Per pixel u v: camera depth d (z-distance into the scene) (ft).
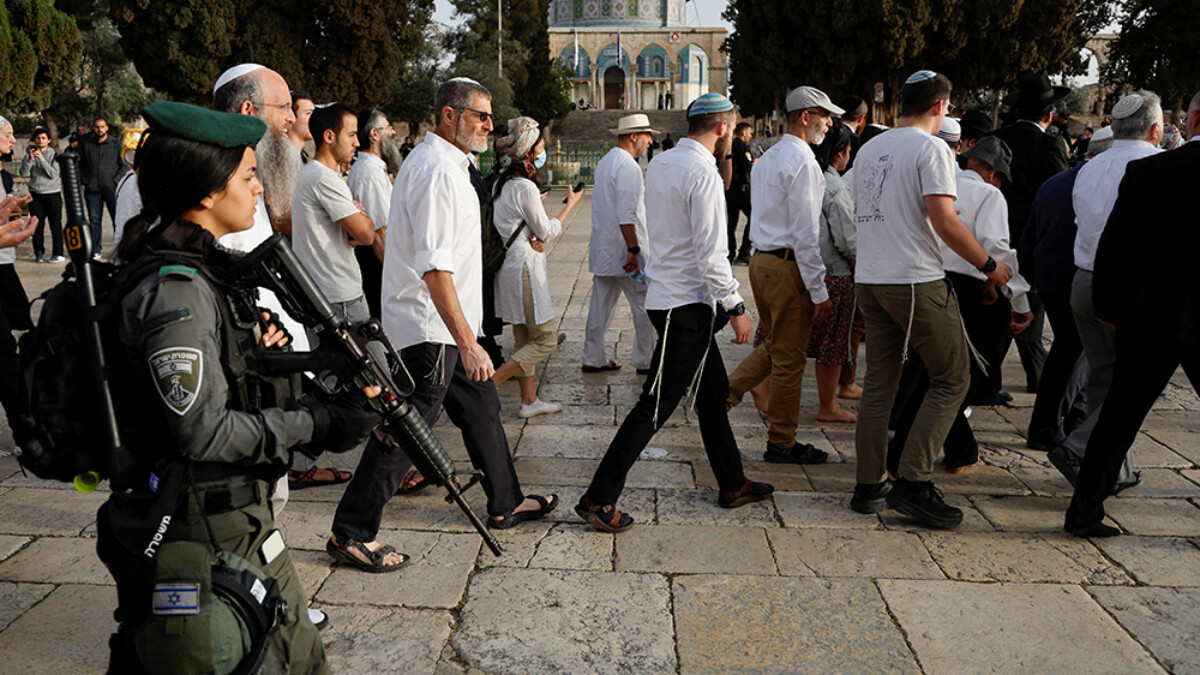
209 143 5.46
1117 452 11.73
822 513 12.96
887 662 9.15
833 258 16.51
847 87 91.66
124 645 5.46
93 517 12.39
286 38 90.12
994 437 16.58
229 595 5.38
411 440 6.16
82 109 134.41
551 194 77.87
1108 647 9.46
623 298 30.60
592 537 12.05
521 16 151.74
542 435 16.55
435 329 10.89
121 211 10.55
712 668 9.02
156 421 5.32
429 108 120.98
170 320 5.13
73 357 5.24
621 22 269.44
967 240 11.28
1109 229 11.04
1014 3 82.53
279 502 9.09
